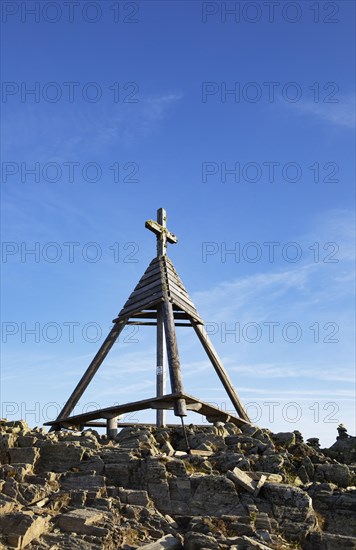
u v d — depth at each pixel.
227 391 34.84
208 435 28.44
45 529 21.11
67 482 24.75
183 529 22.58
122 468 25.09
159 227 37.06
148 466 24.84
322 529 22.98
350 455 28.50
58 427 33.31
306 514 22.62
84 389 34.12
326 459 27.33
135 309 35.28
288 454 26.98
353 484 25.70
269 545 21.31
